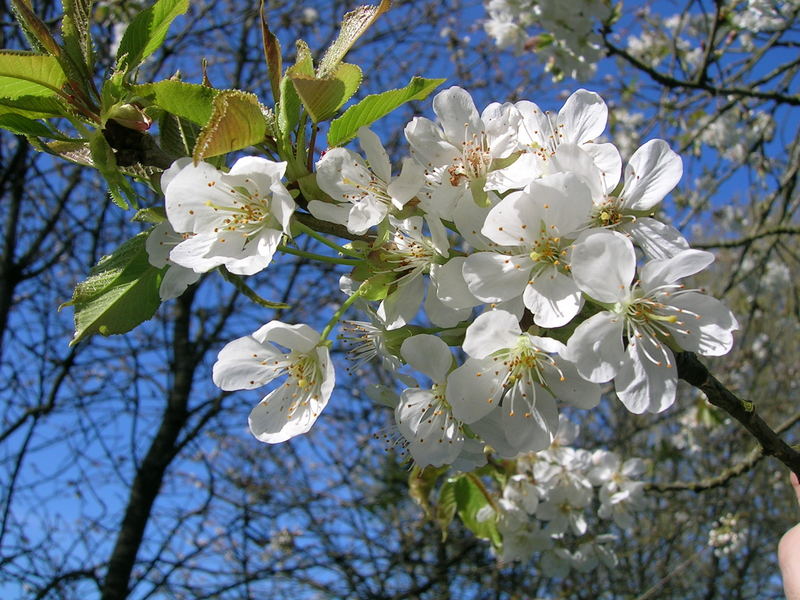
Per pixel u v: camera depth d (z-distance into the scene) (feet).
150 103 0.43
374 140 0.43
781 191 1.40
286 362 0.45
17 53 0.41
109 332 0.45
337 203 0.43
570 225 0.40
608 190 0.43
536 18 1.38
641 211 0.43
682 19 1.46
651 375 0.39
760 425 0.42
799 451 0.43
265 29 0.42
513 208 0.40
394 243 0.44
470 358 0.42
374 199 0.43
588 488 0.82
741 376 2.48
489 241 0.42
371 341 0.52
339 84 0.40
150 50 0.46
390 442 0.55
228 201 0.43
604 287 0.38
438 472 0.79
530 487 0.81
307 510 2.07
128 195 0.45
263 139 0.42
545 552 0.89
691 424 2.03
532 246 0.41
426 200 0.42
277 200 0.42
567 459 0.82
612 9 1.34
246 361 0.45
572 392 0.42
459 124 0.45
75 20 0.44
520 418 0.42
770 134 1.75
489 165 0.43
